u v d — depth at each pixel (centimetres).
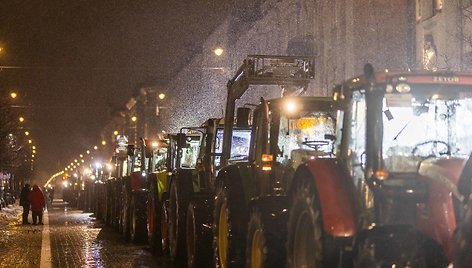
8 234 3556
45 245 2869
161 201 2505
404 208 1017
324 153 1402
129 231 3066
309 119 1522
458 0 3359
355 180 1105
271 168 1461
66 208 8769
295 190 1216
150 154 3081
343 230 1055
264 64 1800
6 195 9288
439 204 965
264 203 1362
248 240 1422
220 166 1914
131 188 3059
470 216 809
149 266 2133
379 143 1034
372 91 1038
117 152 4506
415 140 1134
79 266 2131
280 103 1518
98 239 3212
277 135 1505
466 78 1079
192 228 1962
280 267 1304
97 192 5384
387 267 957
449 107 1136
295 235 1198
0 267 2103
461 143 1129
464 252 803
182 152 2545
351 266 1062
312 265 1144
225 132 1883
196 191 2098
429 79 1073
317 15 5556
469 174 898
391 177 1019
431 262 967
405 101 1071
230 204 1559
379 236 988
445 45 3519
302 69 1808
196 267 1917
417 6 3928
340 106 1180
